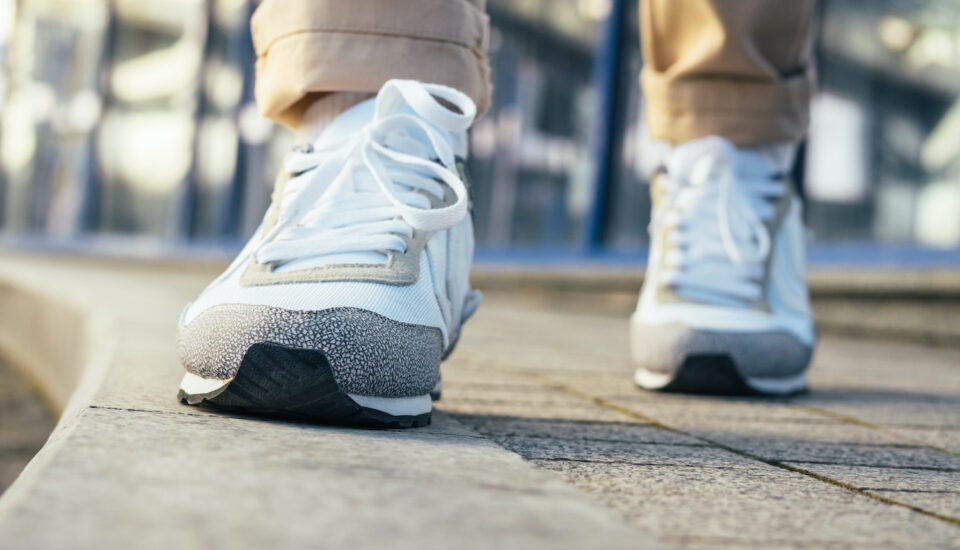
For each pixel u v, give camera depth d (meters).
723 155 0.95
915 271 1.76
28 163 6.50
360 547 0.42
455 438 0.71
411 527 0.46
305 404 0.71
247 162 5.00
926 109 1.90
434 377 0.75
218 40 5.28
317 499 0.50
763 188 0.97
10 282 2.52
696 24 0.95
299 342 0.72
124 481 0.50
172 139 5.51
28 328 2.15
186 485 0.50
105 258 5.89
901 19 1.96
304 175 0.78
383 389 0.73
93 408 0.71
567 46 3.02
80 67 6.18
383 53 0.78
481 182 3.31
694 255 0.95
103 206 5.98
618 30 2.87
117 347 0.97
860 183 2.02
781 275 0.96
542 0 3.13
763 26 0.94
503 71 3.23
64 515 0.43
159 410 0.72
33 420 1.47
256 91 0.82
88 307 1.41
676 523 0.57
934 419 0.89
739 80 0.95
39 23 6.46
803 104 0.97
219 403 0.72
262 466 0.57
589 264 2.81
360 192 0.77
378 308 0.73
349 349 0.72
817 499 0.67
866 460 0.75
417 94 0.74
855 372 1.19
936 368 1.29
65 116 6.29
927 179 1.88
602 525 0.50
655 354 0.94
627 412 0.85
